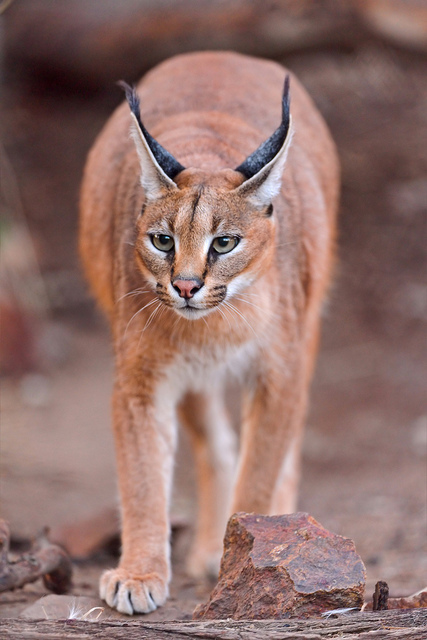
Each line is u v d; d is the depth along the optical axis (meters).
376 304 19.27
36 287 19.23
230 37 20.94
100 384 17.81
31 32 23.45
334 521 11.53
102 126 24.67
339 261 20.28
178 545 11.34
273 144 7.47
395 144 23.27
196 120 8.87
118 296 8.34
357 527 11.16
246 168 7.57
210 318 7.96
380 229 21.05
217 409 10.84
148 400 8.23
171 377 8.34
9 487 12.96
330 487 13.45
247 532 6.23
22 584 6.77
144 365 8.12
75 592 7.89
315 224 9.37
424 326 18.48
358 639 5.18
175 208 7.25
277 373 8.54
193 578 9.98
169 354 8.16
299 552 5.97
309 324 9.61
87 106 25.31
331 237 10.90
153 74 10.45
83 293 20.17
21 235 20.00
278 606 5.74
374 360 17.66
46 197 22.23
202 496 10.63
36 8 23.36
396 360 17.58
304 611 5.73
